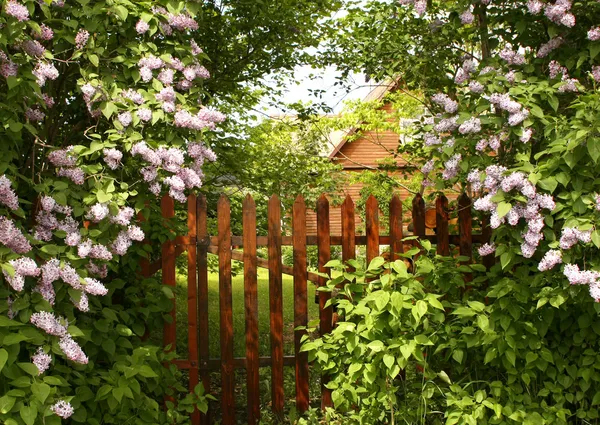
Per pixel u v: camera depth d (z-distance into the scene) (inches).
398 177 353.7
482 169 156.9
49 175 146.6
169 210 183.6
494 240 168.1
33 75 125.3
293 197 296.5
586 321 152.6
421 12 183.0
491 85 151.9
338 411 183.2
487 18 181.9
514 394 155.2
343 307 159.9
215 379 231.0
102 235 144.3
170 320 180.2
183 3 157.2
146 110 148.8
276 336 187.5
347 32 232.1
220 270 185.5
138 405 147.1
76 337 138.7
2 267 110.2
